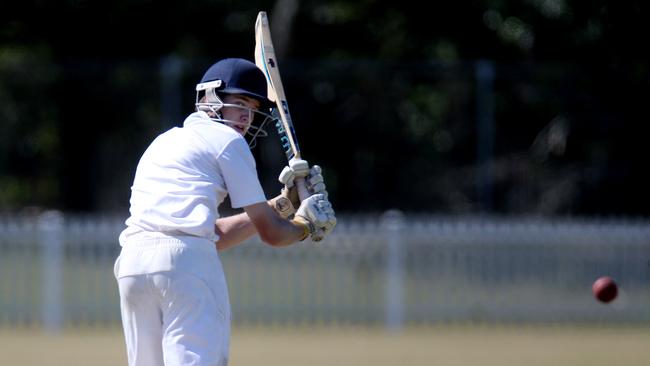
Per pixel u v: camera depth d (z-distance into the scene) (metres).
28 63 67.31
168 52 79.81
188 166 17.36
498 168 65.62
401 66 65.12
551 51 72.69
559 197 66.00
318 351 40.81
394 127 69.25
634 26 68.44
